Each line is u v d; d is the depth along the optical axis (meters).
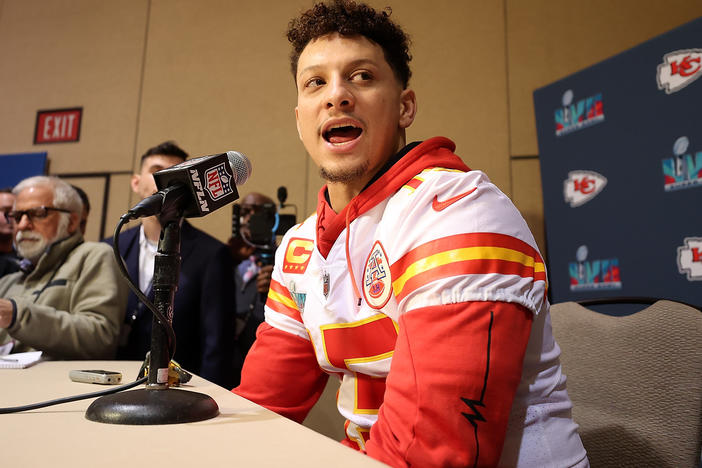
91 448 0.44
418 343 0.61
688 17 2.87
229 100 3.41
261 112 3.35
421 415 0.57
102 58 3.68
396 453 0.57
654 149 2.11
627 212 2.18
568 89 2.46
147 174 2.35
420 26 3.17
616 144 2.24
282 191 2.32
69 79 3.71
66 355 1.67
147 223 2.19
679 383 0.86
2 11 3.88
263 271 2.10
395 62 0.94
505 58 3.05
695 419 0.83
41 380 0.91
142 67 3.59
